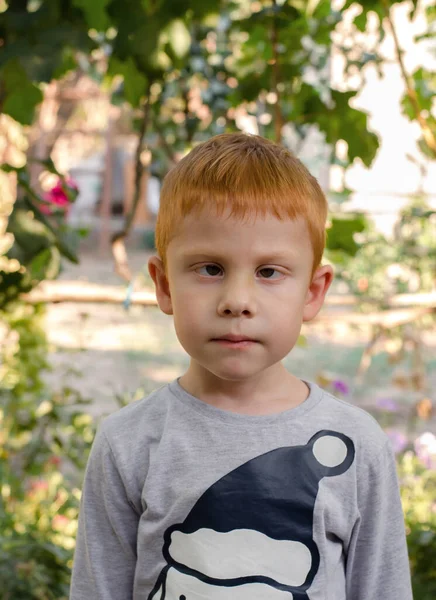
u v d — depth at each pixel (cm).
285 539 114
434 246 402
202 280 113
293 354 700
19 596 229
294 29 253
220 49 300
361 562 123
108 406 501
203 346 113
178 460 118
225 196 112
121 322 865
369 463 120
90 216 1540
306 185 118
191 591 113
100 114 1229
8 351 312
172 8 183
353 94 234
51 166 204
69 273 1007
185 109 302
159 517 117
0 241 246
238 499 115
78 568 127
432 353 647
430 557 238
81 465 285
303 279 116
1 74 191
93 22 192
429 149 249
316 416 121
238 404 121
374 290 426
